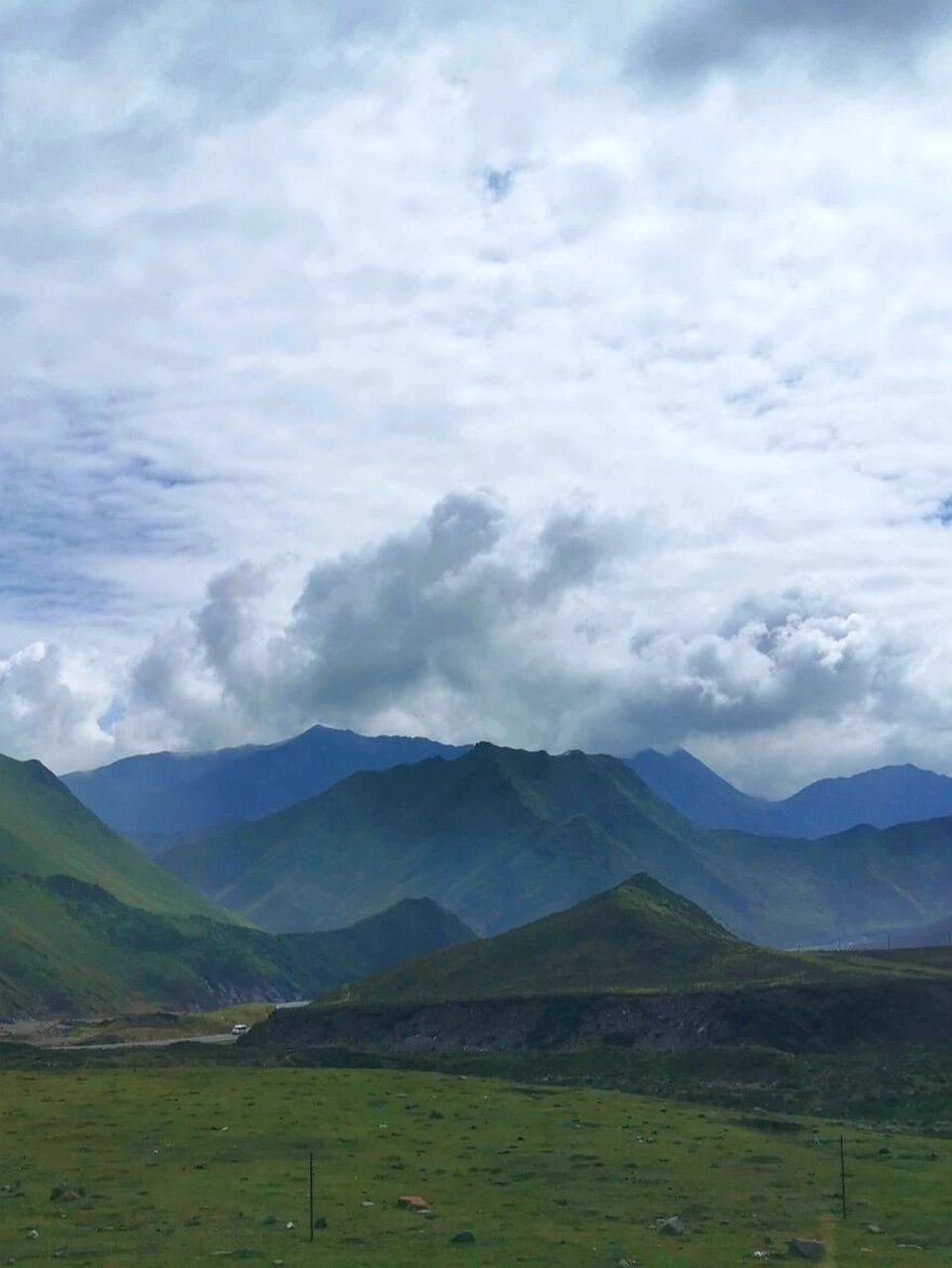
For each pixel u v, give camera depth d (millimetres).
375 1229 54062
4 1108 86375
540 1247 51031
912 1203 59938
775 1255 50125
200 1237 52656
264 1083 99250
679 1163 68625
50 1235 53344
